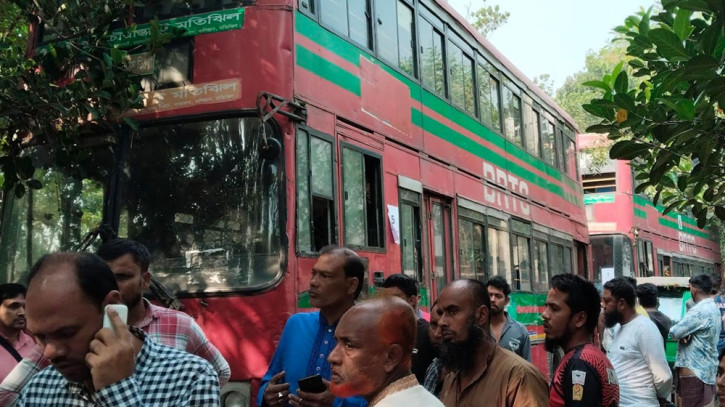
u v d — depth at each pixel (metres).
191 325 3.83
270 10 5.97
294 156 5.71
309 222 5.81
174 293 5.54
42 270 2.20
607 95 5.14
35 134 6.20
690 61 4.25
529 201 12.55
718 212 5.60
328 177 6.23
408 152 7.96
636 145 5.05
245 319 5.38
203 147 5.82
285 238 5.50
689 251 24.53
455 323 3.41
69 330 2.14
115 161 5.95
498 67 11.87
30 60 5.98
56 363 2.19
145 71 6.10
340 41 6.81
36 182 6.05
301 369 3.95
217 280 5.52
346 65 6.84
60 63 6.05
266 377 4.11
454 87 9.77
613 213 18.06
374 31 7.57
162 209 5.78
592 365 3.69
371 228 6.98
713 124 4.69
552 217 13.95
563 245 14.52
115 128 6.02
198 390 2.29
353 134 6.78
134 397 2.13
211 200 5.70
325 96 6.38
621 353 5.54
